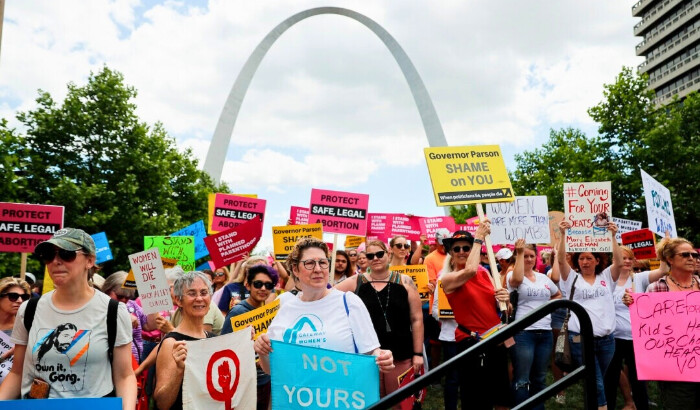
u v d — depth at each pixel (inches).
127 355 133.6
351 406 139.9
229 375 162.4
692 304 204.4
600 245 264.4
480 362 216.5
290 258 158.6
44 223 298.0
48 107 1030.4
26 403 118.8
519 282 259.6
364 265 357.1
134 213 1034.1
